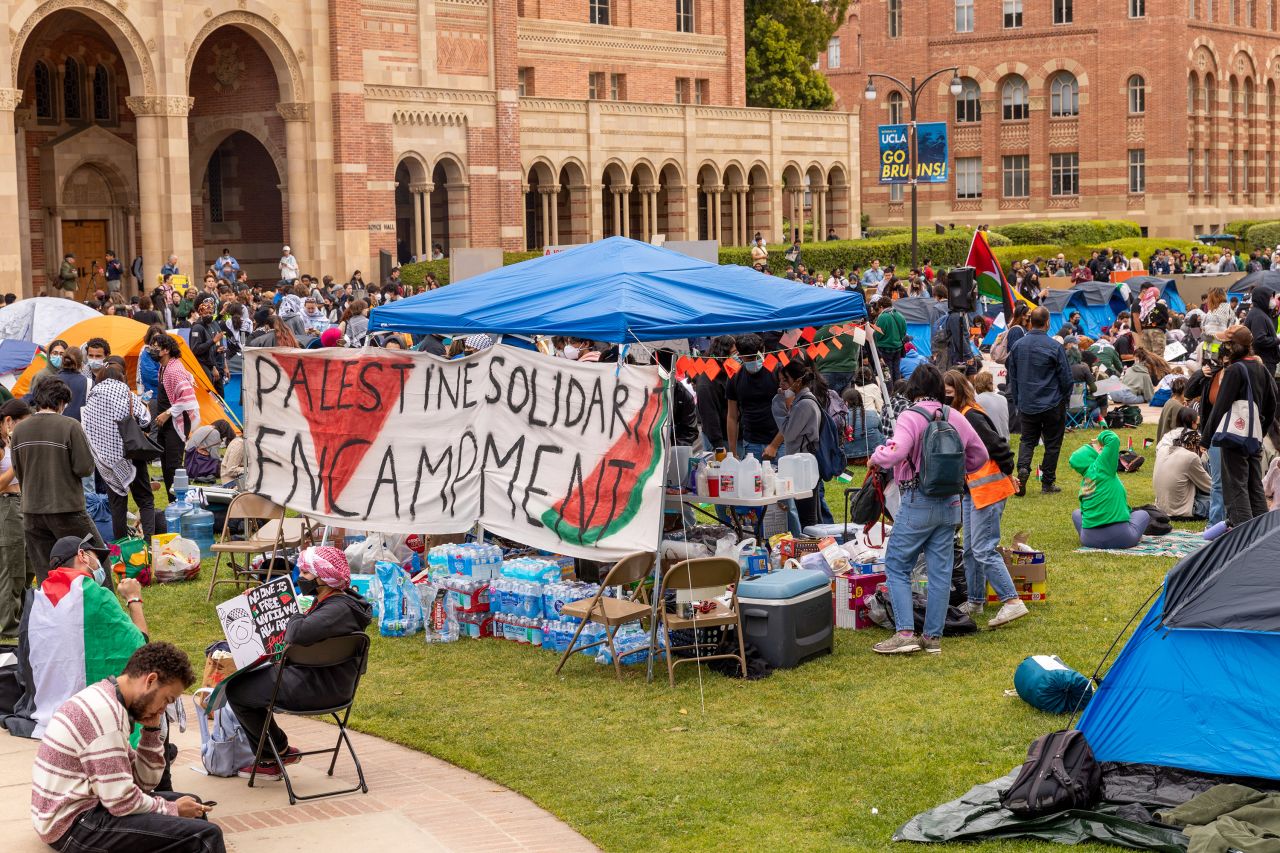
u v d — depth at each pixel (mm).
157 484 20922
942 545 11906
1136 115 77875
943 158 46219
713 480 13258
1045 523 17062
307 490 14367
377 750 10195
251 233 49312
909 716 10422
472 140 49250
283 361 14445
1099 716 9422
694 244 25094
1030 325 18953
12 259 36469
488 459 13250
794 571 12117
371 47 46344
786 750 9820
